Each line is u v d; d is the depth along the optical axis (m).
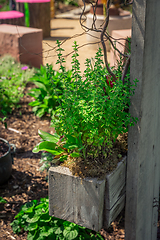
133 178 1.78
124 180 1.82
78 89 1.66
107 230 2.55
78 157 1.71
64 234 2.34
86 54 7.45
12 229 2.57
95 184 1.53
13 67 5.99
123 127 1.74
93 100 1.57
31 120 4.51
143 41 1.47
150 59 1.57
